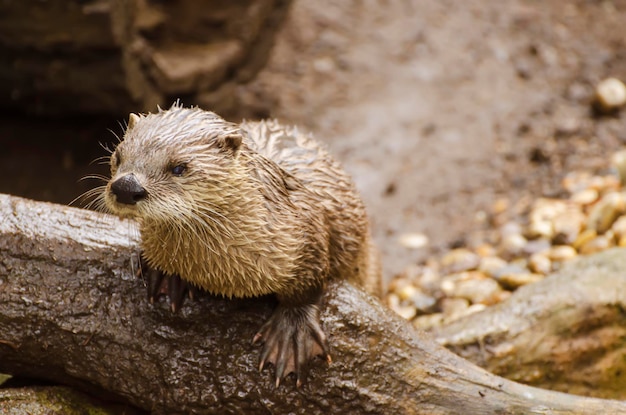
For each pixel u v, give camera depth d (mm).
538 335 11742
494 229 17312
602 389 11766
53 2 14750
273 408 9594
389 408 9625
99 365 9695
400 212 17969
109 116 17078
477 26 22281
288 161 10000
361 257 11125
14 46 15328
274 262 8906
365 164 18844
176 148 8422
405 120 19891
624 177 17234
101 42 15312
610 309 11906
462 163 19031
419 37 21844
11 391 9602
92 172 16984
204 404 9625
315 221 9453
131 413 9992
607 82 20141
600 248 15320
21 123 17422
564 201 17484
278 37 20906
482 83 20875
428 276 16172
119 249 10078
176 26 17844
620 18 22609
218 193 8492
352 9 22500
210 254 8742
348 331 9766
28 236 9977
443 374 9734
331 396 9633
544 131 19672
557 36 22078
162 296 9852
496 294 15117
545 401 9562
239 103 19734
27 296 9711
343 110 20047
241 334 9750
